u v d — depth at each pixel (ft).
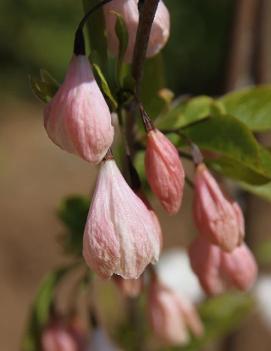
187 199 2.42
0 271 2.33
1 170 2.90
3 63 3.61
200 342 1.01
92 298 0.91
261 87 0.82
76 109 0.65
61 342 0.89
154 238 0.67
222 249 0.74
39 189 2.79
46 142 3.11
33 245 2.42
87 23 0.73
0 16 3.59
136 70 0.72
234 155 0.76
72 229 0.89
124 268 0.66
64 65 3.58
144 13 0.69
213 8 3.47
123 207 0.67
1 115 3.41
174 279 1.13
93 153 0.65
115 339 1.03
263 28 1.07
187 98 0.85
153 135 0.70
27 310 2.21
